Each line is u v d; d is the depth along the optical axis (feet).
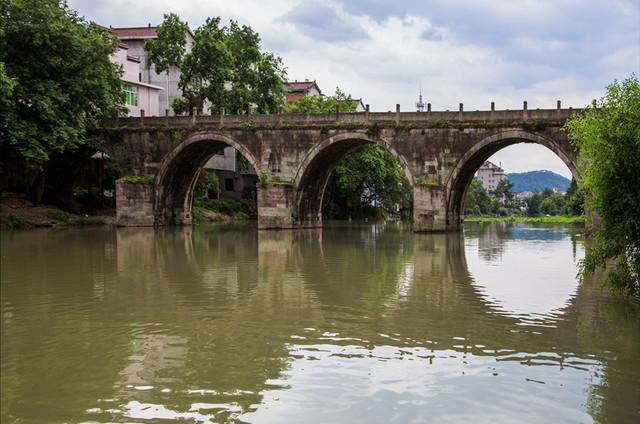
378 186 260.62
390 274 81.35
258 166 172.76
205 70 199.93
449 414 33.30
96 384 37.83
